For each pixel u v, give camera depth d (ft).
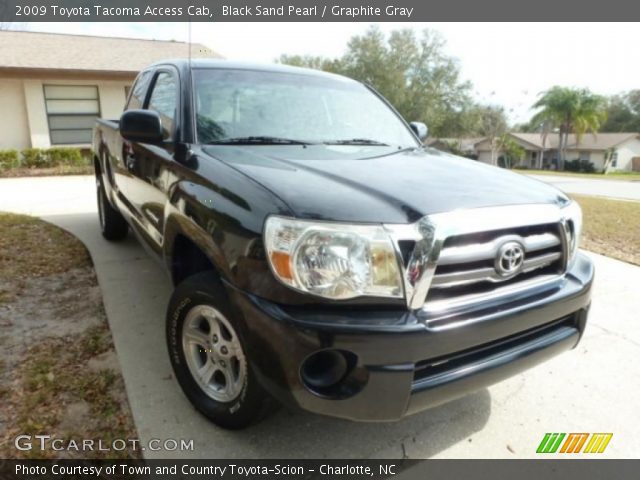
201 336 7.24
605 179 85.56
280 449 6.85
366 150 9.09
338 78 11.72
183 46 51.55
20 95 40.78
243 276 5.92
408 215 5.72
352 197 6.00
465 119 129.59
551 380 9.09
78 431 6.90
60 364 8.59
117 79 43.70
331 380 5.73
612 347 10.44
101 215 16.78
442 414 7.95
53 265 13.92
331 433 7.27
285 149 8.40
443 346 5.65
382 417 5.65
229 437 7.00
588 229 23.30
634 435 7.61
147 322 10.43
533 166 158.10
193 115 8.72
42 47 43.50
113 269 13.71
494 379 6.32
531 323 6.45
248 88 9.73
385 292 5.52
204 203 6.82
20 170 38.91
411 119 125.39
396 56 122.93
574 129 140.56
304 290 5.47
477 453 7.06
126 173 11.55
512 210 6.25
